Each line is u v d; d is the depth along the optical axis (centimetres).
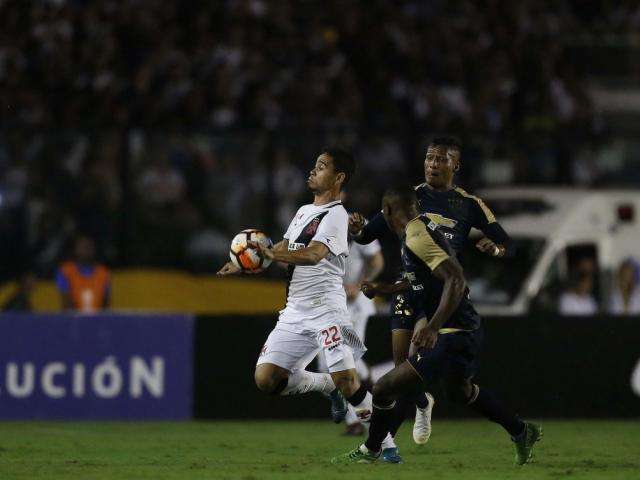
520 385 5294
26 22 7600
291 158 6831
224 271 3378
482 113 7956
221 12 7938
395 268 6119
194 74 7588
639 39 8862
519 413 5284
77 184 6600
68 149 6594
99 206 6631
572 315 5325
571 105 8200
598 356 5328
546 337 5309
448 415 5253
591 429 4878
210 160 6775
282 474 3148
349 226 3497
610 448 4112
